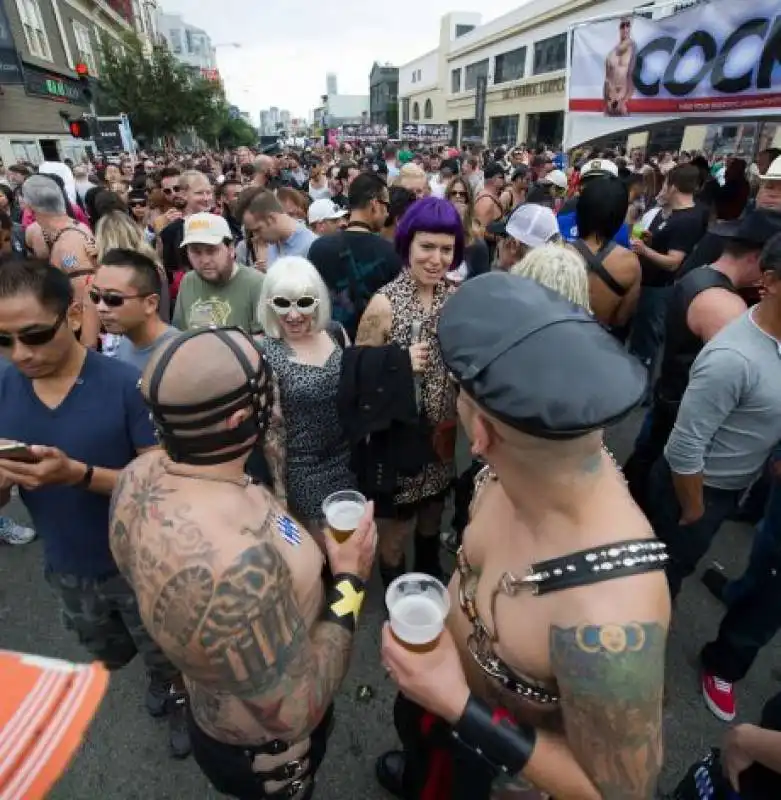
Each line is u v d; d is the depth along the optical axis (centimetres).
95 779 197
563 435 69
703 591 277
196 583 83
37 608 271
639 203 664
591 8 2488
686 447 187
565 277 167
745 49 405
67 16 2555
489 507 106
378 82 9800
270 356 214
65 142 2161
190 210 470
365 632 257
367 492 231
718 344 178
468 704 91
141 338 232
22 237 550
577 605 76
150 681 223
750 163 704
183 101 2933
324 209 489
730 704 215
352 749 207
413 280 228
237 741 106
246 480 99
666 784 193
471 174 977
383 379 207
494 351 74
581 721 77
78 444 160
